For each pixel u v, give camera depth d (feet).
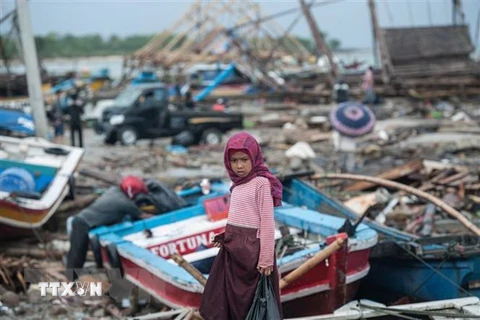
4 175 56.13
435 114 153.38
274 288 26.63
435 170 72.59
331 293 35.99
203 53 242.37
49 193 56.70
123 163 98.02
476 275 40.09
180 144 118.21
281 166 86.33
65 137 138.62
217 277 26.96
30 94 75.56
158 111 122.83
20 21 74.64
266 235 25.54
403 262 41.93
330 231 41.96
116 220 47.47
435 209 58.80
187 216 48.67
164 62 246.68
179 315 33.19
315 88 204.13
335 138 101.50
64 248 54.70
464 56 202.59
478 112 154.51
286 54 273.54
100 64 575.79
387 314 33.32
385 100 191.11
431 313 32.78
